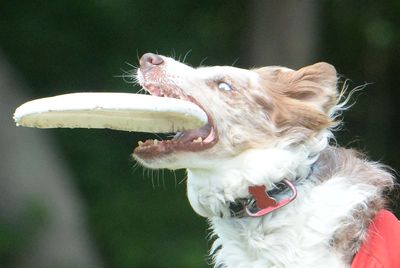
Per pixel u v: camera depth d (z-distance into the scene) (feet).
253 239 26.30
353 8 58.34
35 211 49.52
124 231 50.49
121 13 53.67
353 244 25.68
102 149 52.49
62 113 24.70
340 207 25.98
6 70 52.49
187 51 54.39
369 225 25.90
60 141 52.26
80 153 52.21
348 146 54.60
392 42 58.95
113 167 52.31
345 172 26.78
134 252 49.83
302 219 25.98
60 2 53.21
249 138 26.30
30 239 49.19
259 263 26.32
